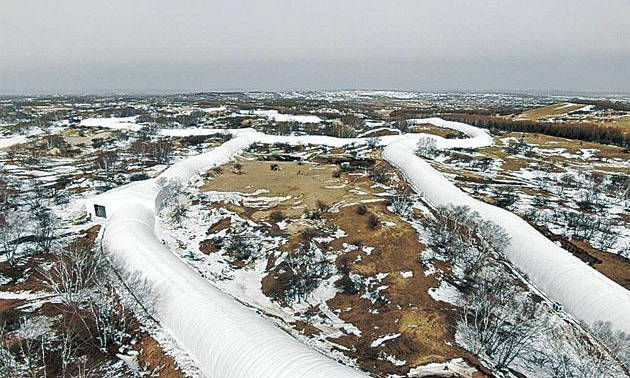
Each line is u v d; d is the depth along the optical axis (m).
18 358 29.11
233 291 39.56
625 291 35.50
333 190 65.62
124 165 81.50
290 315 36.41
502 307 35.41
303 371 24.69
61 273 35.97
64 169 78.25
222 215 55.78
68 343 30.41
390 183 68.31
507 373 29.44
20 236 47.03
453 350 31.02
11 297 36.38
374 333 33.47
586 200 62.84
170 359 29.77
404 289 38.75
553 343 32.94
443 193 59.81
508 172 80.00
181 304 32.59
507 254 45.75
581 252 46.28
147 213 51.66
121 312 34.16
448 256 44.97
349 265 43.16
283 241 48.59
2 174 72.12
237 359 26.95
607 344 31.72
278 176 74.00
